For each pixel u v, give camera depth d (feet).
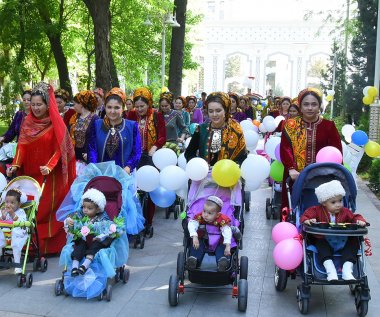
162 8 62.64
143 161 23.98
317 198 16.42
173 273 19.02
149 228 23.67
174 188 19.52
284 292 17.30
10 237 17.61
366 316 15.49
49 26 59.16
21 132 20.68
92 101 22.95
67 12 70.38
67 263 16.66
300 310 15.66
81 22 73.82
